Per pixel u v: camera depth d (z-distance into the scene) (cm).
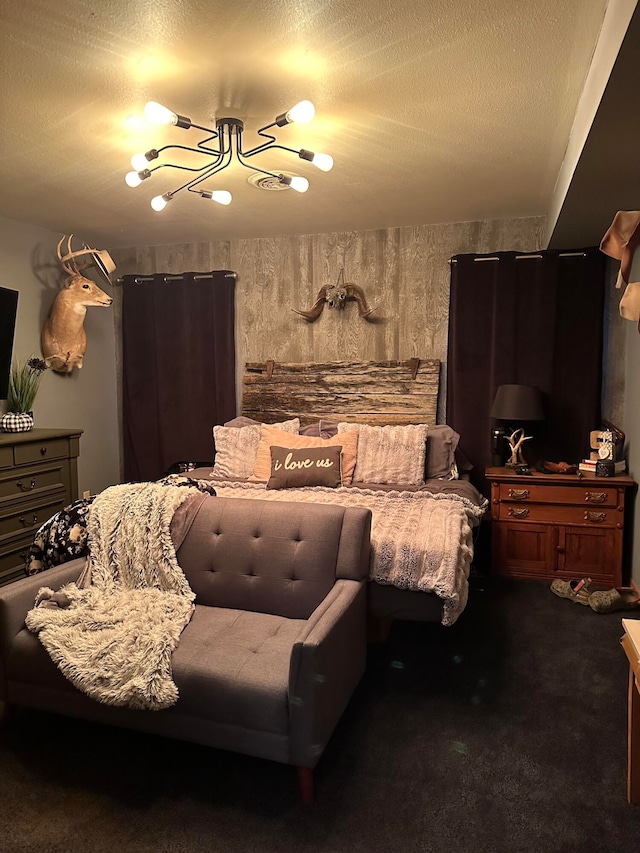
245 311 457
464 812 172
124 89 212
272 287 448
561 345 381
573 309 377
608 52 157
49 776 189
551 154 271
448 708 225
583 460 380
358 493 338
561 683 242
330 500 321
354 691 225
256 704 171
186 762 195
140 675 179
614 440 364
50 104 222
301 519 230
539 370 386
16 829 167
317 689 168
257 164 291
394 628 294
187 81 206
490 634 287
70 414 446
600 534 343
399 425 409
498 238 396
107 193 331
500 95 215
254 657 185
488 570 374
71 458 374
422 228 410
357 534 224
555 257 375
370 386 422
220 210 369
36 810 174
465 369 402
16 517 331
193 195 335
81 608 213
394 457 370
